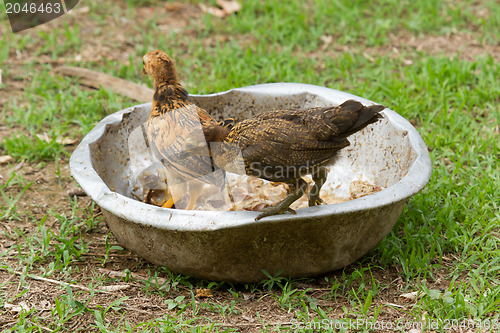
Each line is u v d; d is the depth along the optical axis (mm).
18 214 5434
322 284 4578
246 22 9172
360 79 7848
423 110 7047
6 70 8000
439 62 7941
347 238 4301
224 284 4586
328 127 4070
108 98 7383
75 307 4223
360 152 5512
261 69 8039
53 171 6207
